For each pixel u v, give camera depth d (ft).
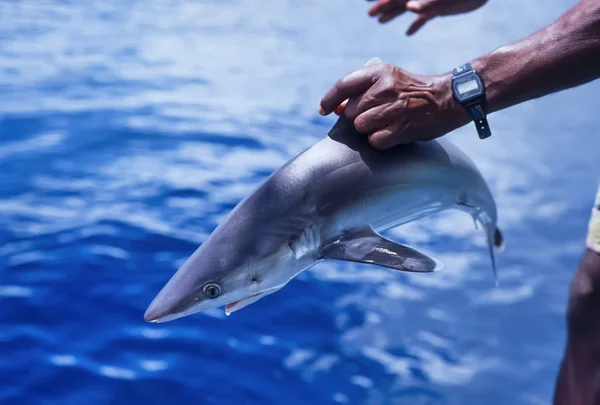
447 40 14.87
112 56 12.05
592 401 2.93
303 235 2.36
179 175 7.81
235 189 7.59
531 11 17.54
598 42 2.21
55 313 5.41
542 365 5.18
